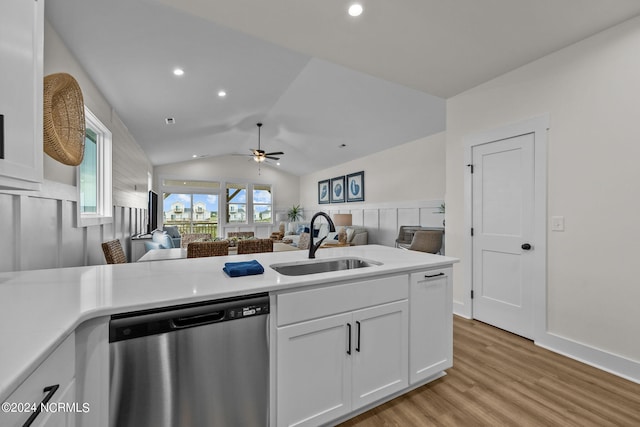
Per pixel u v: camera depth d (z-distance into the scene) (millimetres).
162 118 4281
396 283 1631
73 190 2207
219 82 3471
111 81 2875
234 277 1361
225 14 1886
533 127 2408
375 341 1547
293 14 1889
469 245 2943
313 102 4773
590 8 1808
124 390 964
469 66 2527
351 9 1840
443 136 4914
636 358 1861
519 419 1514
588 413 1556
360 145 6203
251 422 1196
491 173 2752
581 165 2129
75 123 1685
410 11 1860
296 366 1297
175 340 1042
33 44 1106
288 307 1272
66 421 819
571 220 2184
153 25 2160
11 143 979
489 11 1851
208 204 8852
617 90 1955
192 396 1077
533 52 2303
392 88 3938
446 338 1874
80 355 903
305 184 9836
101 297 1036
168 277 1355
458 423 1486
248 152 8836
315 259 1927
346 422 1488
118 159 3727
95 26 2039
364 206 6820
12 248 1471
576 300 2154
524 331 2480
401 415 1543
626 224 1916
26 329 747
